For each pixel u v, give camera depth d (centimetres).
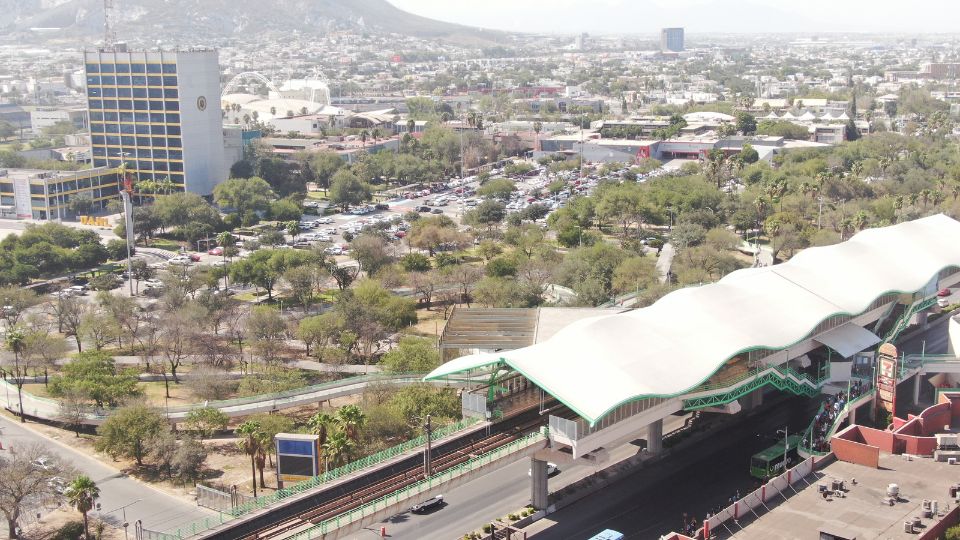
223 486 16588
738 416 19212
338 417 16375
